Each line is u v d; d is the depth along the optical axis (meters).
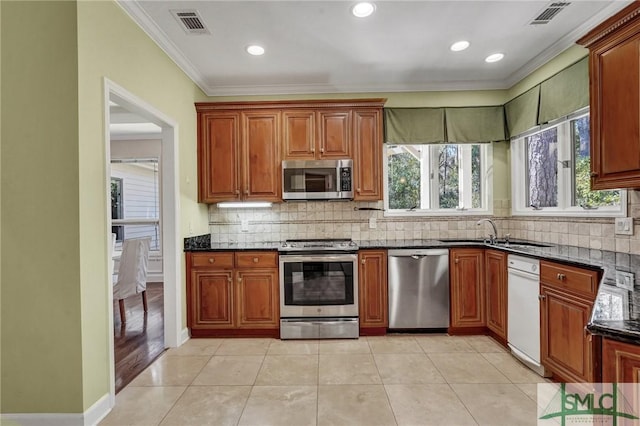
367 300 3.12
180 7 2.22
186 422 1.84
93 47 1.86
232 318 3.12
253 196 3.42
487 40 2.71
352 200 3.51
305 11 2.30
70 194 1.76
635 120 1.72
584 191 2.70
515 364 2.50
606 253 2.31
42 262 1.76
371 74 3.37
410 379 2.29
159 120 2.69
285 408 1.96
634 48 1.72
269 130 3.41
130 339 3.10
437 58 3.03
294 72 3.29
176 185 2.91
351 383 2.24
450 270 3.12
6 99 1.76
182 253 3.03
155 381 2.29
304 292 3.10
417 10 2.30
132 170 5.82
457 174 3.84
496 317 2.89
